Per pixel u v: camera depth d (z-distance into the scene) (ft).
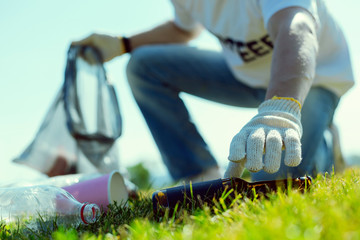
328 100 8.34
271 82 5.87
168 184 10.29
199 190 5.18
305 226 3.26
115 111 10.03
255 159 4.82
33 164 9.61
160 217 5.14
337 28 8.95
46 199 5.32
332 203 3.84
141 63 10.11
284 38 6.09
